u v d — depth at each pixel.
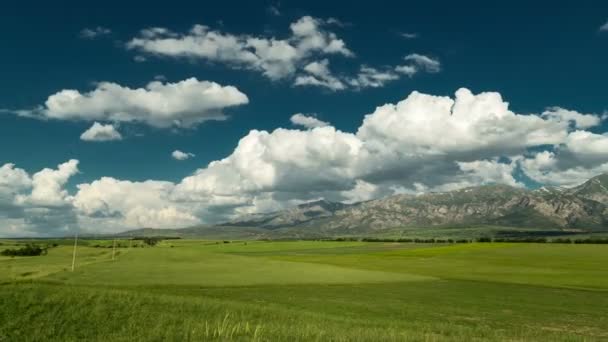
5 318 29.41
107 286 59.56
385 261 125.56
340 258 142.12
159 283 67.25
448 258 129.62
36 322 29.19
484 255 134.25
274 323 31.02
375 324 34.34
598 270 93.38
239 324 28.30
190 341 24.62
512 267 101.50
